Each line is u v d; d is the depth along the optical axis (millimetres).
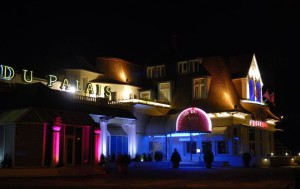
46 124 30188
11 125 29094
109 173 30812
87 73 44625
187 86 49250
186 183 21172
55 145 30078
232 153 43469
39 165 29312
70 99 35969
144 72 53594
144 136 45938
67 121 31750
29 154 29047
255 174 28422
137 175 27531
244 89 48188
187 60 50406
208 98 47031
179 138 47219
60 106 32875
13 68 37219
